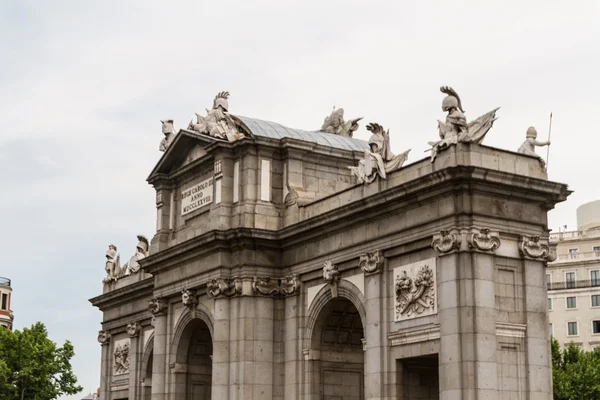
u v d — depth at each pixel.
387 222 56.19
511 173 51.34
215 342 64.94
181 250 69.38
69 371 123.25
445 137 53.00
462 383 49.09
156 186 76.56
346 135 78.50
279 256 65.94
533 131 55.31
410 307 53.97
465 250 50.47
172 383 71.44
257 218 65.31
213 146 67.75
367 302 56.59
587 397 104.50
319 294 61.78
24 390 118.25
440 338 50.81
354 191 60.12
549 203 53.72
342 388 63.34
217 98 70.12
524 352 51.12
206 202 70.44
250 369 63.19
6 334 120.44
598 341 136.50
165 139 77.81
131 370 87.38
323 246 61.69
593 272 140.00
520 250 52.22
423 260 53.59
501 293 51.22
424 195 52.84
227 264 65.69
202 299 68.88
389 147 58.53
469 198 51.00
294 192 66.00
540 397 50.75
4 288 162.12
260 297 64.62
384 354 55.00
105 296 92.75
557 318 140.88
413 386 54.91
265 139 66.56
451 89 52.88
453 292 50.28
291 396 62.88
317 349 62.59
